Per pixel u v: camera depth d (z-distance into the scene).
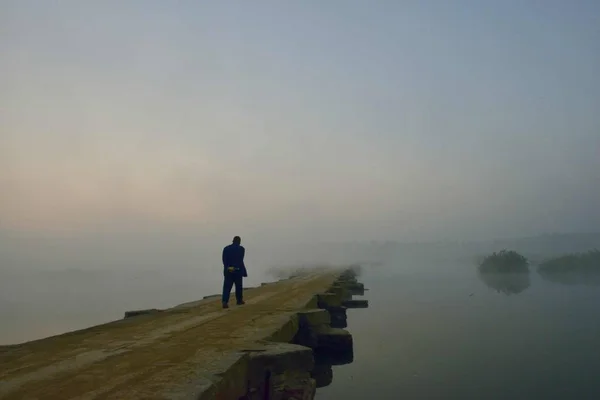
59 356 7.96
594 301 27.22
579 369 12.46
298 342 13.68
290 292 22.69
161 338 9.61
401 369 12.74
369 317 22.66
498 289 36.09
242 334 9.75
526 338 16.80
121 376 6.33
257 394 7.65
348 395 10.56
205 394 5.54
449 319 21.52
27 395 5.50
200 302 18.91
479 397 10.28
